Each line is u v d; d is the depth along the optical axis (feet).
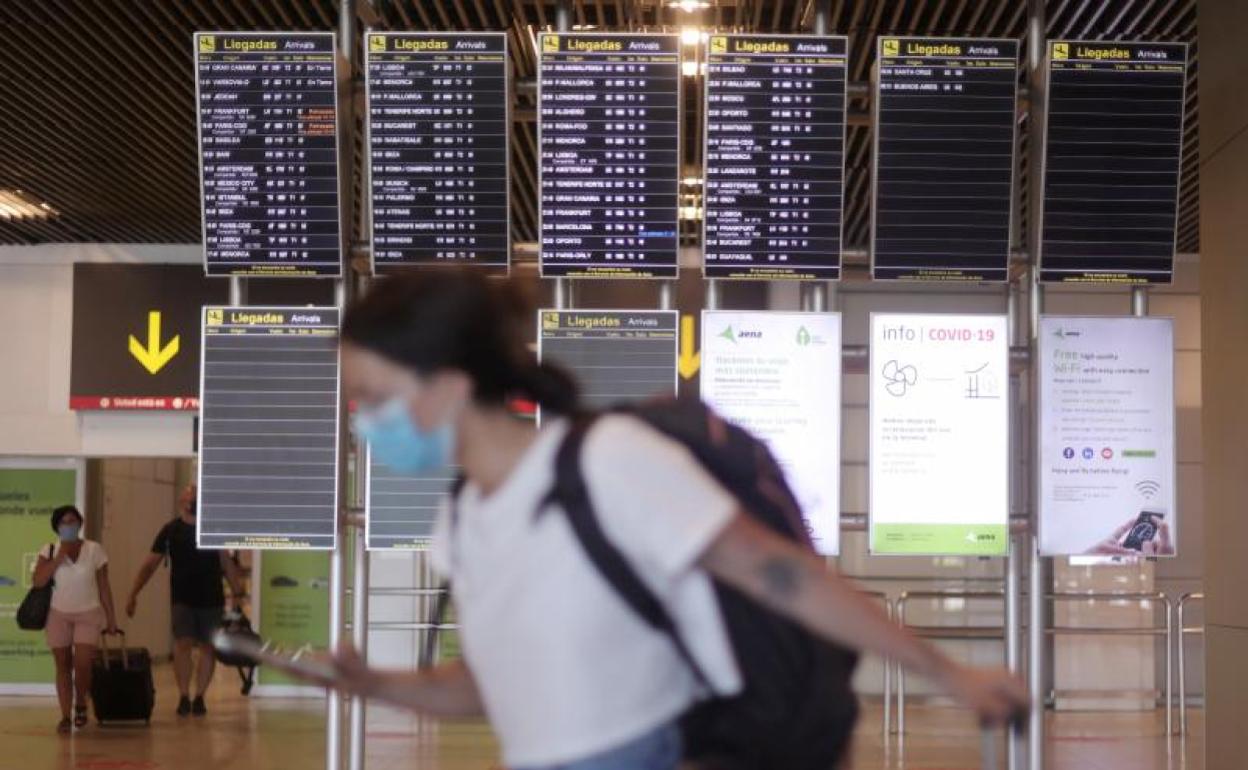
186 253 46.16
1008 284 22.91
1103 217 22.06
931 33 28.96
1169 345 22.15
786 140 22.20
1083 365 22.15
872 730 38.60
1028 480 22.54
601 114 22.26
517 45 29.73
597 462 6.66
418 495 22.22
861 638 6.40
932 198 22.13
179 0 26.18
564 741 6.81
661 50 22.24
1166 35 28.55
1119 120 22.00
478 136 22.25
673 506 6.53
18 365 46.32
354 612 22.25
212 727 39.37
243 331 22.08
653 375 22.16
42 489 47.42
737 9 27.61
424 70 22.22
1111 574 45.75
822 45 22.17
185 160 36.47
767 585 6.46
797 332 21.99
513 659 6.90
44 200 40.47
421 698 8.34
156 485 63.93
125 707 39.81
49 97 31.35
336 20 27.68
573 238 22.31
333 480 21.99
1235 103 20.52
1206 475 21.62
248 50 22.24
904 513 21.91
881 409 21.97
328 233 22.30
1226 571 20.93
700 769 7.19
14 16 26.18
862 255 22.45
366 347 6.94
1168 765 32.81
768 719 6.97
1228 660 20.77
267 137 22.25
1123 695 45.55
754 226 22.22
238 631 41.63
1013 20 27.81
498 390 7.10
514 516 6.85
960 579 46.47
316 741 36.50
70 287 46.32
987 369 22.03
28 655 47.62
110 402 45.85
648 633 6.89
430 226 22.35
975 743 35.86
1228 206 20.83
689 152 36.60
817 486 21.88
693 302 44.52
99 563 39.14
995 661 46.14
